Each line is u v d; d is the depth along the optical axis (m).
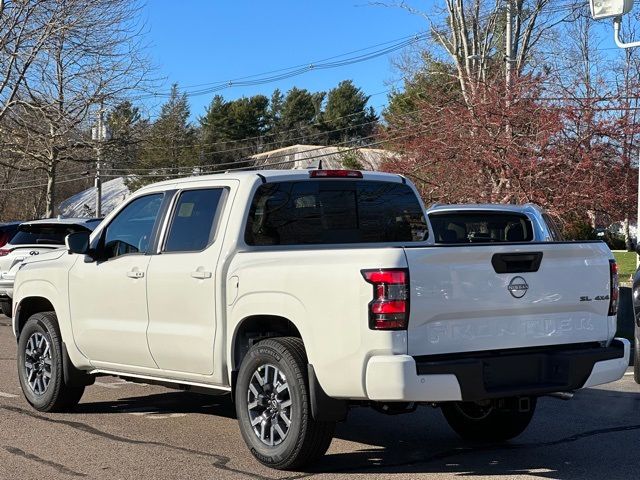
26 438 7.17
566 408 8.84
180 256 6.89
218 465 6.32
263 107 88.56
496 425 7.10
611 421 8.16
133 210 7.59
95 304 7.60
